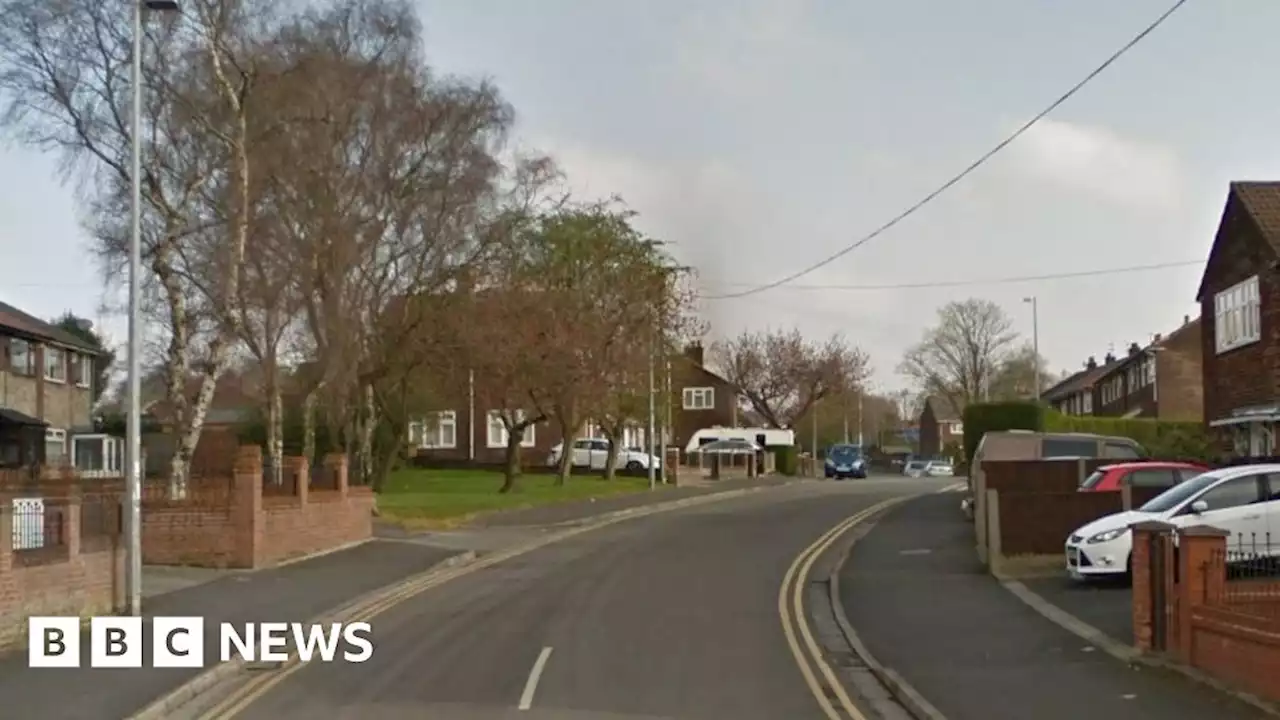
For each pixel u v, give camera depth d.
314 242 35.94
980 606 19.25
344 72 34.03
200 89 29.98
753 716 12.05
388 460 47.97
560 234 50.00
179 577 23.52
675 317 57.06
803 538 32.53
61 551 17.67
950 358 94.94
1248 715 11.04
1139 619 14.16
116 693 12.92
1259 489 19.58
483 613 19.58
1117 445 32.31
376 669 14.74
